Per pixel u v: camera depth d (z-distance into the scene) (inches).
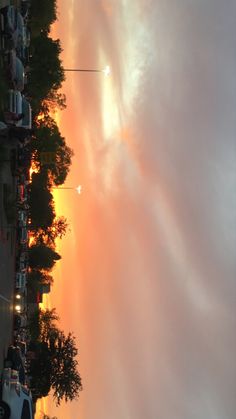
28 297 1915.6
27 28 1560.0
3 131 1150.3
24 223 1567.4
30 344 1638.8
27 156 1456.7
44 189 1747.0
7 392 872.9
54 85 1630.2
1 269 1315.2
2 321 1322.6
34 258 1893.5
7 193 1314.0
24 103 1206.9
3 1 1387.8
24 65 1405.0
